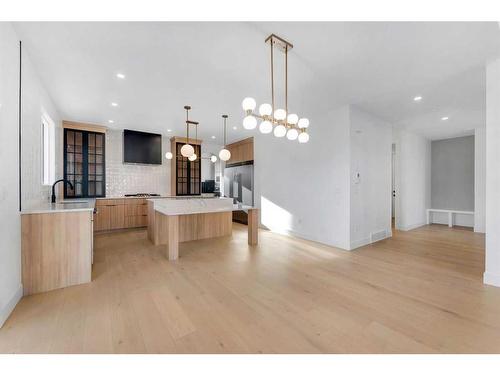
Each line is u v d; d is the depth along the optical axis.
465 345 1.56
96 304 2.07
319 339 1.62
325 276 2.75
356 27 2.00
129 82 3.11
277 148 5.46
